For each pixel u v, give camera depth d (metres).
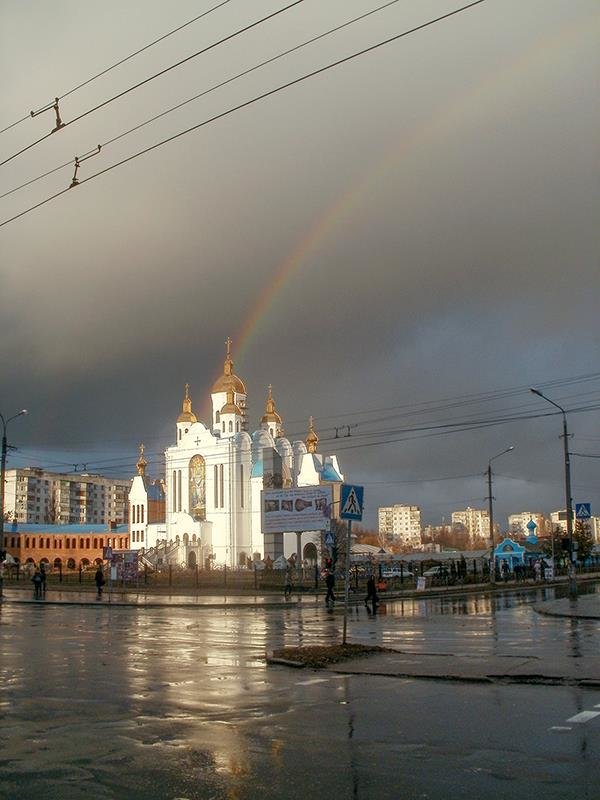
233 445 131.38
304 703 12.74
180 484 134.38
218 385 140.38
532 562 93.31
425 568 111.69
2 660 19.05
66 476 198.25
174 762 9.14
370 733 10.45
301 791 8.00
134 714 11.98
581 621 30.47
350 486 20.66
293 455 143.38
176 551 124.56
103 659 19.20
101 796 7.95
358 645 19.69
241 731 10.69
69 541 150.12
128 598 53.12
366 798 7.75
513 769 8.62
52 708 12.54
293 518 80.19
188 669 17.19
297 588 63.34
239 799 7.79
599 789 7.92
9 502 184.88
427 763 8.92
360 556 115.69
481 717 11.38
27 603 48.38
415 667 16.39
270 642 23.45
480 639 23.20
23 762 9.25
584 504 48.44
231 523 129.00
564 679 14.53
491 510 71.56
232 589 64.69
